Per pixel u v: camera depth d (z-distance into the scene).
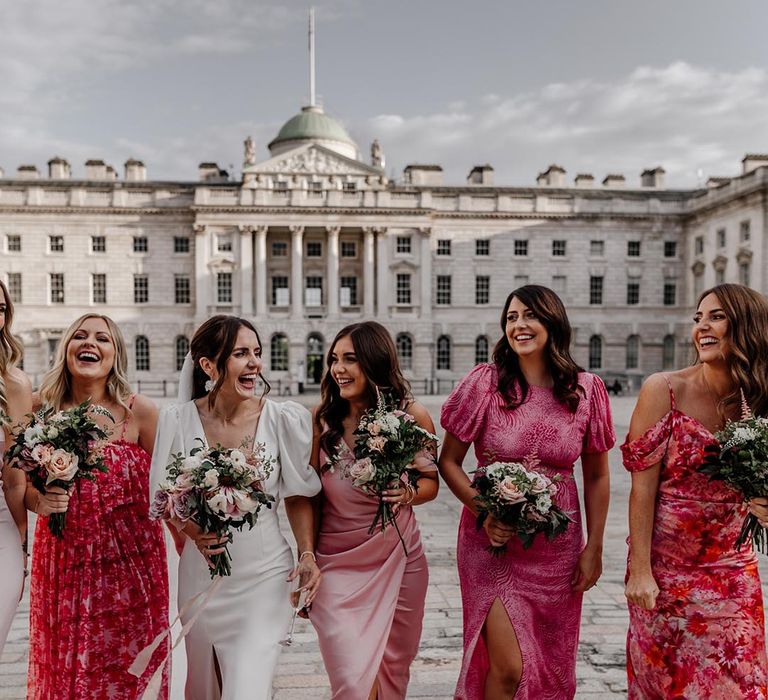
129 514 3.72
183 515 3.10
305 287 52.16
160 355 51.09
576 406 3.56
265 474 3.31
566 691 3.57
